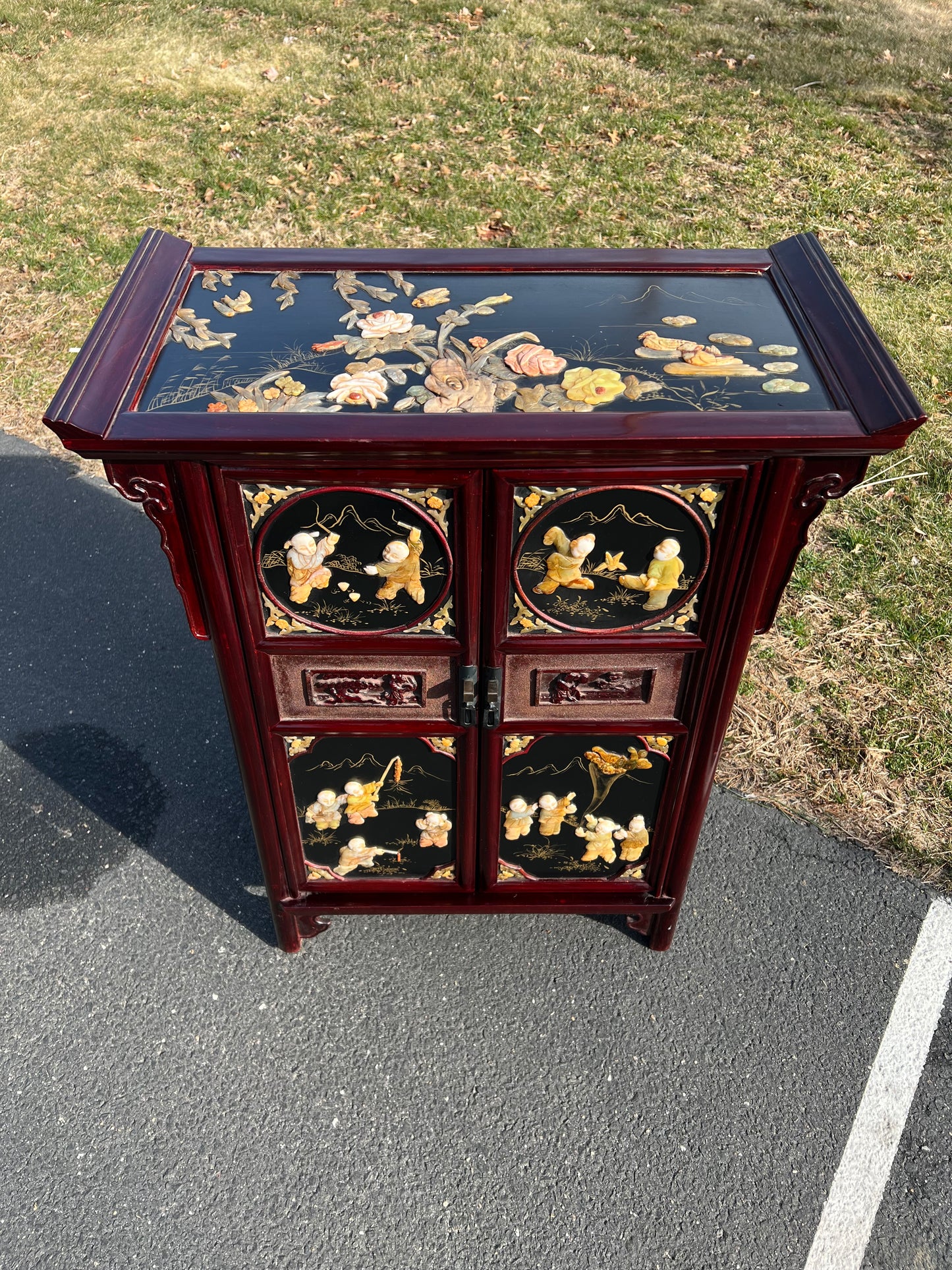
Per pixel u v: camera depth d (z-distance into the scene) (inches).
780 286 79.4
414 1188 84.3
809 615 135.0
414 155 225.5
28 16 286.7
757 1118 88.9
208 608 72.2
